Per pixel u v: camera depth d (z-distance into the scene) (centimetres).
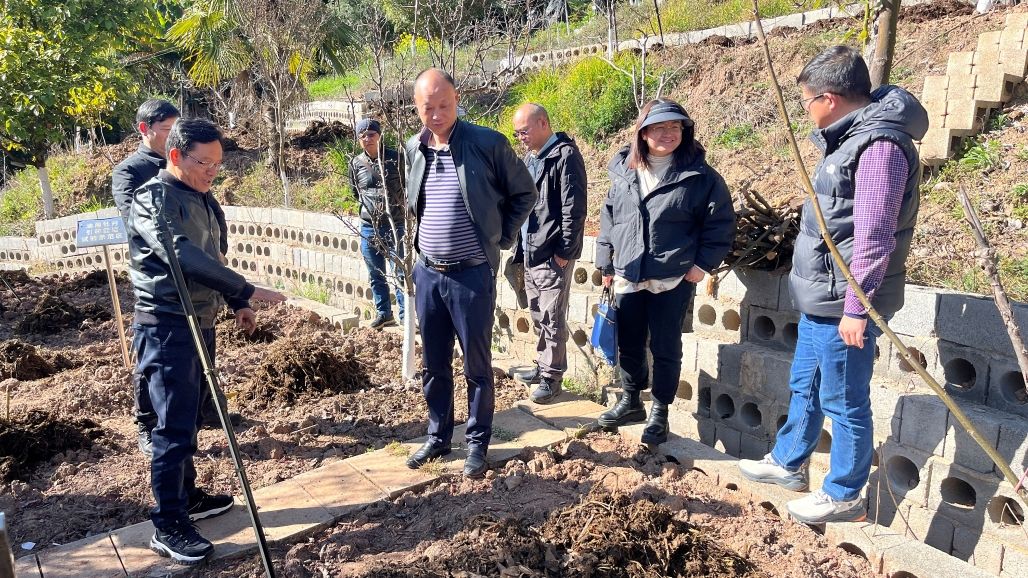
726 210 404
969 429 207
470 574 321
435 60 653
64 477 450
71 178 1609
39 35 1326
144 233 323
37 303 896
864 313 311
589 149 1019
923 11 910
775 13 1142
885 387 379
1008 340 332
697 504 392
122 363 665
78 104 1391
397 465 438
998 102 640
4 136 1388
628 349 450
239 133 1616
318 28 1365
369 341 708
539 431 476
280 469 449
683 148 403
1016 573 322
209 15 1488
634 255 412
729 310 473
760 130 855
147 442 470
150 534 374
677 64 1052
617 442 460
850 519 359
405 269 573
